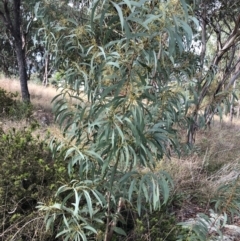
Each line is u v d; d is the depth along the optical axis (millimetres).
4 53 16703
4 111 5172
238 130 6535
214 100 2307
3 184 2203
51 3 2148
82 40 1916
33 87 10531
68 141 1769
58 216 2104
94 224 1953
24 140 2520
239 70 4312
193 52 2275
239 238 2406
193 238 1817
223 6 4512
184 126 2180
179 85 1830
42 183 2328
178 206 2844
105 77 1419
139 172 1639
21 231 2014
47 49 2197
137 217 2334
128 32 1189
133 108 1366
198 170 3678
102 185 1763
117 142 1485
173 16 1238
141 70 1487
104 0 1263
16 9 6500
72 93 1990
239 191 1791
